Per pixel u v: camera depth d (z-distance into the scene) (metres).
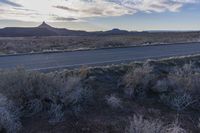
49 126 7.53
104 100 9.81
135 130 7.29
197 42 37.09
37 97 8.75
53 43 39.03
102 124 8.08
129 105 9.77
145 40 43.81
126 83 11.37
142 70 12.18
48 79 9.33
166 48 27.08
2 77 8.73
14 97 8.34
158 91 11.16
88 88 10.41
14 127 6.90
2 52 24.16
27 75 9.02
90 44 35.28
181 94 10.96
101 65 15.24
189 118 9.59
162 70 14.88
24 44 36.06
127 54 21.27
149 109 9.76
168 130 7.69
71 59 17.98
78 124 7.86
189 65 15.66
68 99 8.91
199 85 11.28
